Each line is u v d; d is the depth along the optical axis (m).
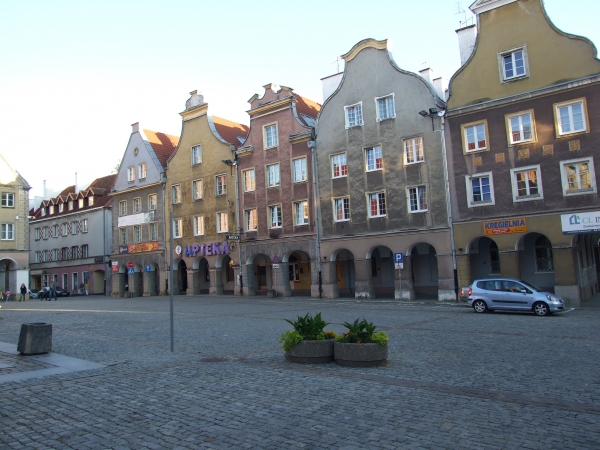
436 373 10.39
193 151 46.00
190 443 6.44
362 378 9.99
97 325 20.92
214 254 43.41
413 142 32.00
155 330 18.69
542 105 27.02
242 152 41.53
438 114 30.53
